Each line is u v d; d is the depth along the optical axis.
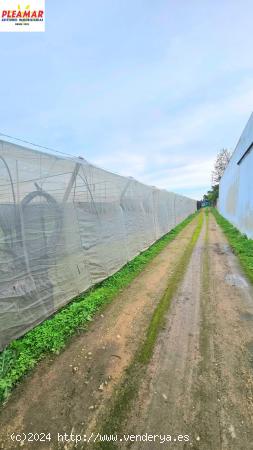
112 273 5.28
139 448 1.59
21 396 2.08
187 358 2.46
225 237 10.05
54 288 3.48
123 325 3.20
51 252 3.45
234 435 1.64
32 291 3.08
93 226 4.63
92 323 3.29
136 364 2.42
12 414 1.91
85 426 1.78
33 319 3.07
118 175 5.98
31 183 3.09
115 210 5.72
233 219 13.37
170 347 2.66
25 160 2.98
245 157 9.03
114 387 2.13
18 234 2.90
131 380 2.20
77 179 4.11
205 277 4.96
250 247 7.05
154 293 4.25
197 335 2.87
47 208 3.39
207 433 1.67
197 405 1.89
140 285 4.70
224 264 5.87
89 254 4.46
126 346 2.73
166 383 2.14
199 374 2.22
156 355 2.54
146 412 1.87
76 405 1.97
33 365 2.45
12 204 2.82
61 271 3.65
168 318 3.32
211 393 2.00
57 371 2.37
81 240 4.23
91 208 4.59
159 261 6.52
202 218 23.08
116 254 5.58
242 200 9.90
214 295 4.03
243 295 3.98
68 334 3.01
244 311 3.43
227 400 1.92
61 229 3.68
